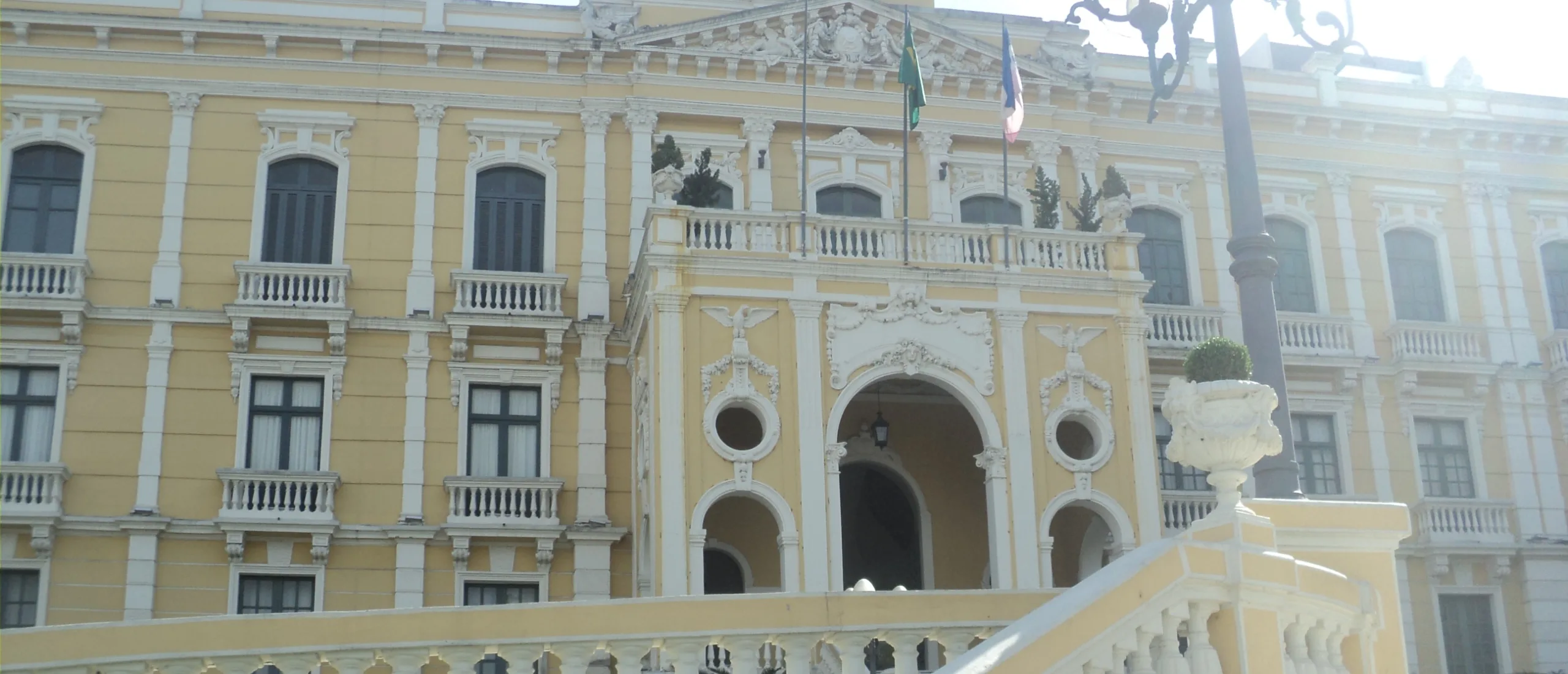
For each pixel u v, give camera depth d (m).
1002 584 20.69
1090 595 9.23
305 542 22.88
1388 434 27.77
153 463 22.92
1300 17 16.77
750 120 26.38
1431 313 29.14
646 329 21.64
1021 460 21.33
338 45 25.33
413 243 24.83
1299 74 29.70
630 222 25.55
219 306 23.95
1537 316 29.47
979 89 27.48
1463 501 27.30
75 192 24.31
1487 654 26.95
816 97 26.84
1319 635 10.24
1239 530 10.05
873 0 27.11
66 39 24.67
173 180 24.42
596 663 19.31
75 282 23.38
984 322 21.88
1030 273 22.28
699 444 20.34
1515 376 28.67
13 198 24.06
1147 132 28.50
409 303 24.44
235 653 12.46
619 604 12.64
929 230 22.20
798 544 20.25
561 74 26.11
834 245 22.06
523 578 23.44
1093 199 24.58
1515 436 28.30
